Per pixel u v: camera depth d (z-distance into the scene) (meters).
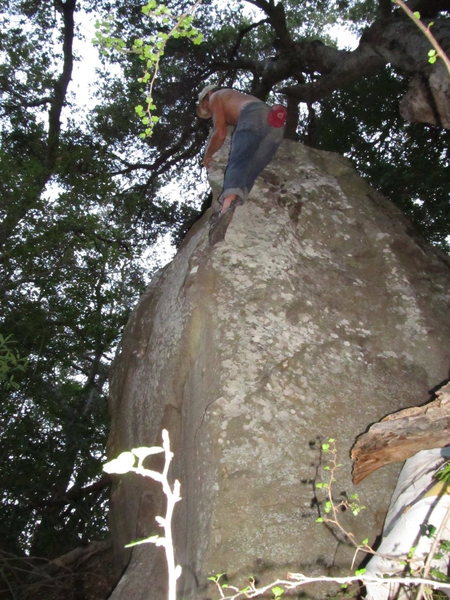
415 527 2.45
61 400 10.86
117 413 4.93
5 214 9.23
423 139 9.98
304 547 3.05
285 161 4.86
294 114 11.39
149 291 5.10
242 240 4.14
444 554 2.39
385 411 3.61
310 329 3.84
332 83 8.91
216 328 3.75
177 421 4.04
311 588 2.95
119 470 1.18
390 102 10.83
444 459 2.71
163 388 4.11
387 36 7.81
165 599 3.39
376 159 10.65
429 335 4.01
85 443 10.22
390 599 2.40
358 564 3.03
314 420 3.46
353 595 2.89
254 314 3.81
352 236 4.46
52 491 9.87
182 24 2.45
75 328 10.26
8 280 9.41
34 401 9.94
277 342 3.72
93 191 9.82
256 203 4.41
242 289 3.91
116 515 4.77
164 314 4.38
